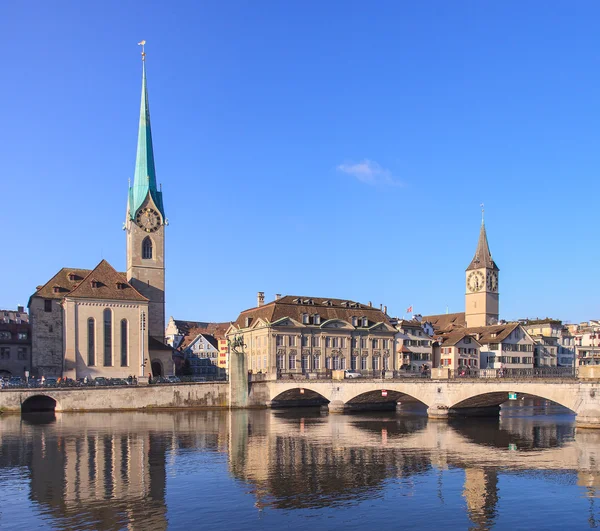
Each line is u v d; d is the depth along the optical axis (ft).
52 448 196.85
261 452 186.50
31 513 120.16
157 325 448.24
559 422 265.54
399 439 212.64
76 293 385.50
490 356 499.10
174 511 120.88
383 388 298.76
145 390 344.08
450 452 183.42
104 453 186.70
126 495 133.39
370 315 483.92
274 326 431.43
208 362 634.43
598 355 596.29
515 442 201.87
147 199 454.81
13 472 158.30
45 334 388.57
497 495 132.16
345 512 119.85
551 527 111.34
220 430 243.81
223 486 140.97
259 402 370.32
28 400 346.13
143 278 447.83
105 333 391.24
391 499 129.18
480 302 612.70
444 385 267.18
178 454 184.14
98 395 334.44
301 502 126.93
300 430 242.37
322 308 460.96
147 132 464.65
